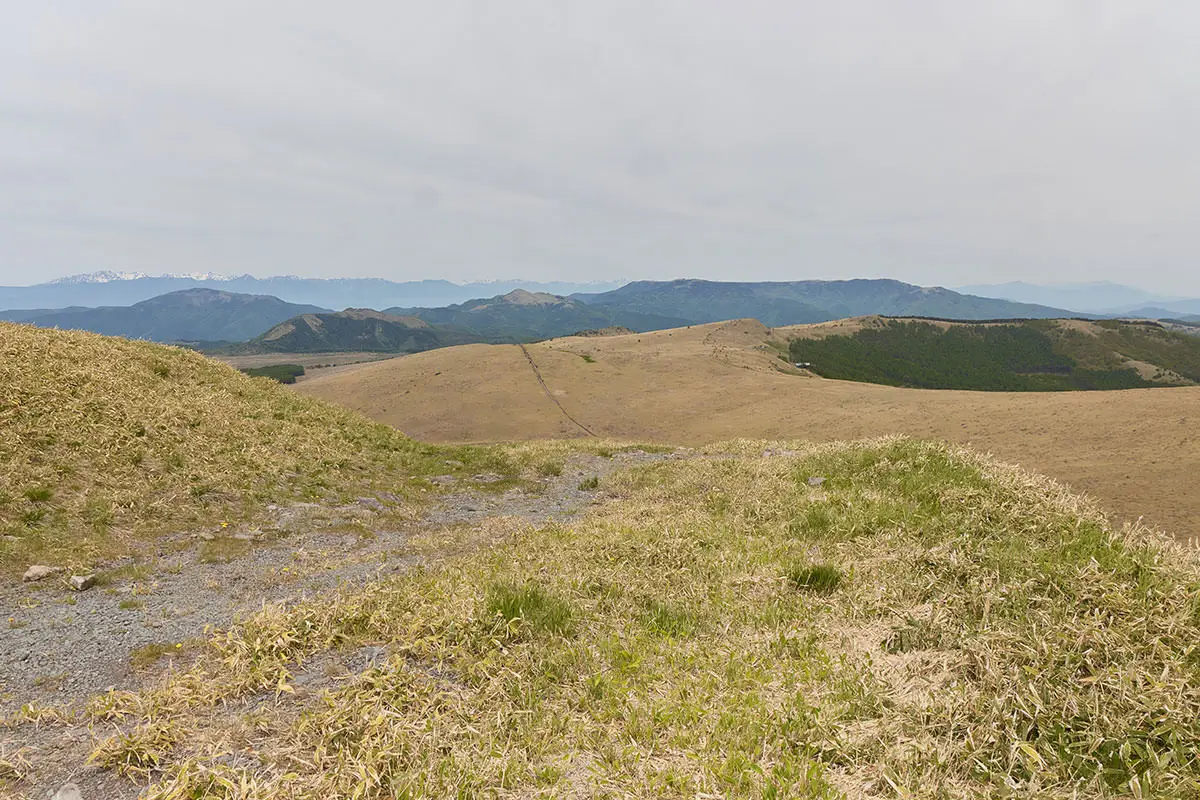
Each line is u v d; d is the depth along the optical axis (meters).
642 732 4.91
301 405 21.27
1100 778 3.83
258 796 3.97
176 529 11.39
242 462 14.96
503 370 125.06
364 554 11.30
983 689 4.88
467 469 21.02
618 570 9.33
